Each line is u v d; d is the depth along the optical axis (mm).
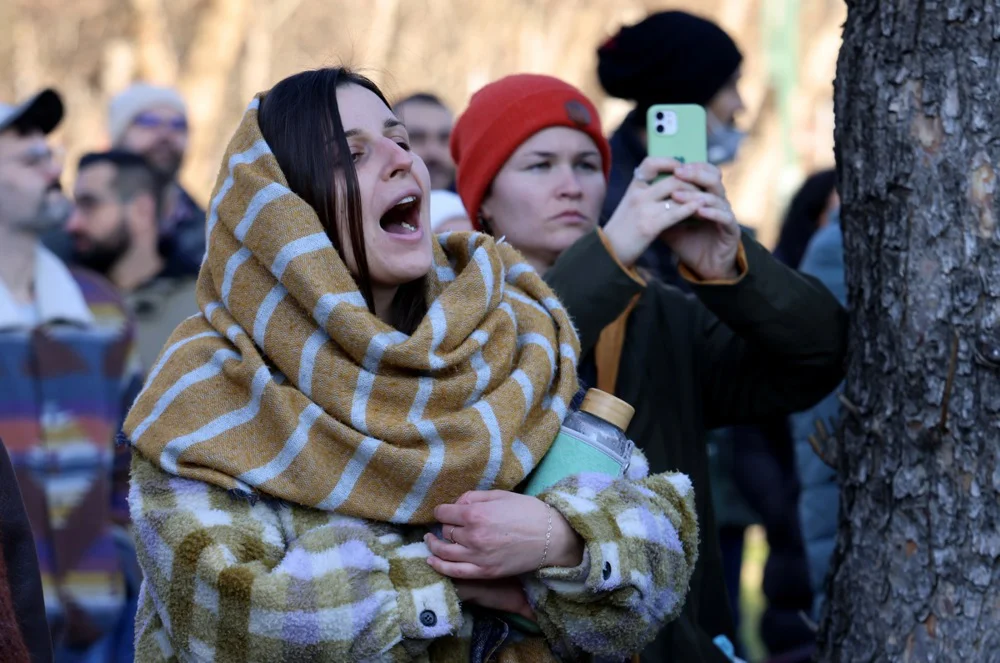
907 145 3916
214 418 3336
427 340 3336
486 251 3551
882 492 4016
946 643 3859
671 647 4031
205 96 19500
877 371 4031
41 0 19562
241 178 3406
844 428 4180
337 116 3459
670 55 5805
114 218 6570
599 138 4738
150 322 6594
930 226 3877
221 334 3457
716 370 4453
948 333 3848
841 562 4168
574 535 3355
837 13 18406
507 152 4629
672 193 4086
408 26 20125
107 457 5609
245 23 19859
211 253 3480
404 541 3391
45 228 5629
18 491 3371
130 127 7352
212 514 3268
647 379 4246
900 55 3932
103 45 19672
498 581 3389
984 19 3809
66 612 5461
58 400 5527
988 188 3801
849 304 4168
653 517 3424
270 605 3133
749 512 6812
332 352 3355
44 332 5543
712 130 6078
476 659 3412
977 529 3822
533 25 20062
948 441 3863
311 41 19969
